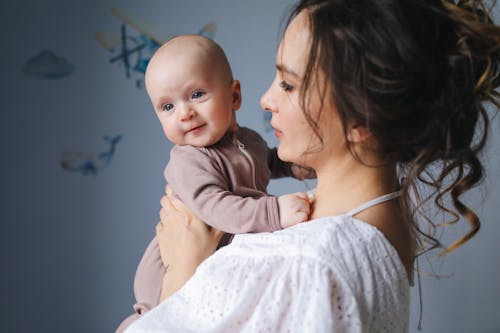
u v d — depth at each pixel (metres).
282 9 2.46
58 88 2.49
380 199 0.90
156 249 1.31
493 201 1.95
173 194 1.24
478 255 2.02
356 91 0.81
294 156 0.93
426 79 0.82
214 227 1.14
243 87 2.50
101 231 2.53
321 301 0.78
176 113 1.19
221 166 1.19
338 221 0.85
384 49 0.80
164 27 2.50
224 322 0.82
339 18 0.82
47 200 2.50
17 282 2.50
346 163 0.91
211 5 2.50
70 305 2.52
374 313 0.82
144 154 2.52
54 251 2.51
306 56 0.86
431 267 2.09
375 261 0.83
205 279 0.89
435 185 0.98
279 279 0.81
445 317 2.10
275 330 0.80
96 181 2.52
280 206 1.03
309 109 0.86
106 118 2.51
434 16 0.83
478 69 0.87
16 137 2.48
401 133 0.85
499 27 0.84
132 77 2.51
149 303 1.28
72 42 2.49
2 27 2.45
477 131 1.11
